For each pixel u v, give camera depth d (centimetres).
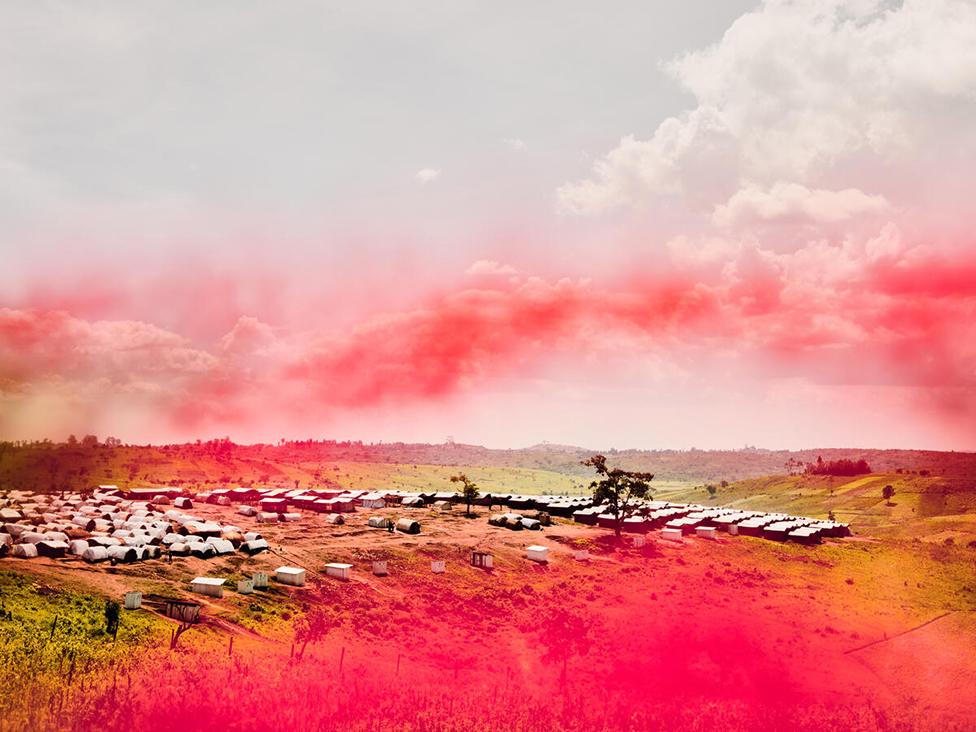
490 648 8869
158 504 18138
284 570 9888
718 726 6975
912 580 13988
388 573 11062
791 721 7244
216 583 8556
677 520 17638
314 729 5703
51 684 5344
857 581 13725
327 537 13275
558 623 9800
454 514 17525
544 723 6600
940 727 7325
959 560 15975
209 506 18188
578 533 15538
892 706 7869
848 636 10256
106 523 12444
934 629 10781
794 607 11456
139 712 5272
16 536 10194
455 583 11075
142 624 6969
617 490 16525
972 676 8838
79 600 7338
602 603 10900
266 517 15238
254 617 8131
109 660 5950
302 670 6838
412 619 9394
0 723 4709
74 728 4878
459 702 6862
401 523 14600
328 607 9169
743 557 14862
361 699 6500
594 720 6831
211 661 6438
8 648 5675
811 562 15088
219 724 5444
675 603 11131
